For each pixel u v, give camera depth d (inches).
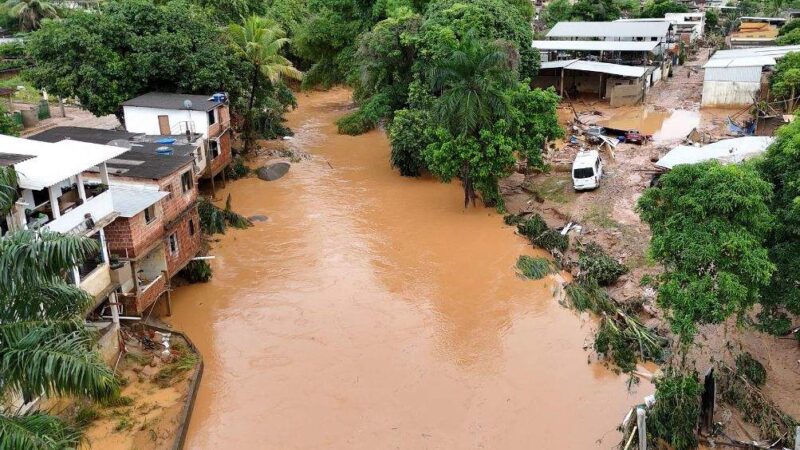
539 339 992.9
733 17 4256.9
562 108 2422.5
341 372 921.5
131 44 1632.6
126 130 1551.4
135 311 956.0
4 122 1477.6
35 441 423.2
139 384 879.1
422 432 804.6
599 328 985.5
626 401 853.8
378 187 1670.8
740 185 727.1
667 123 2108.8
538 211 1464.1
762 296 796.6
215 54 1702.8
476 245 1312.7
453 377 909.2
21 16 2834.6
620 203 1397.6
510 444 784.9
